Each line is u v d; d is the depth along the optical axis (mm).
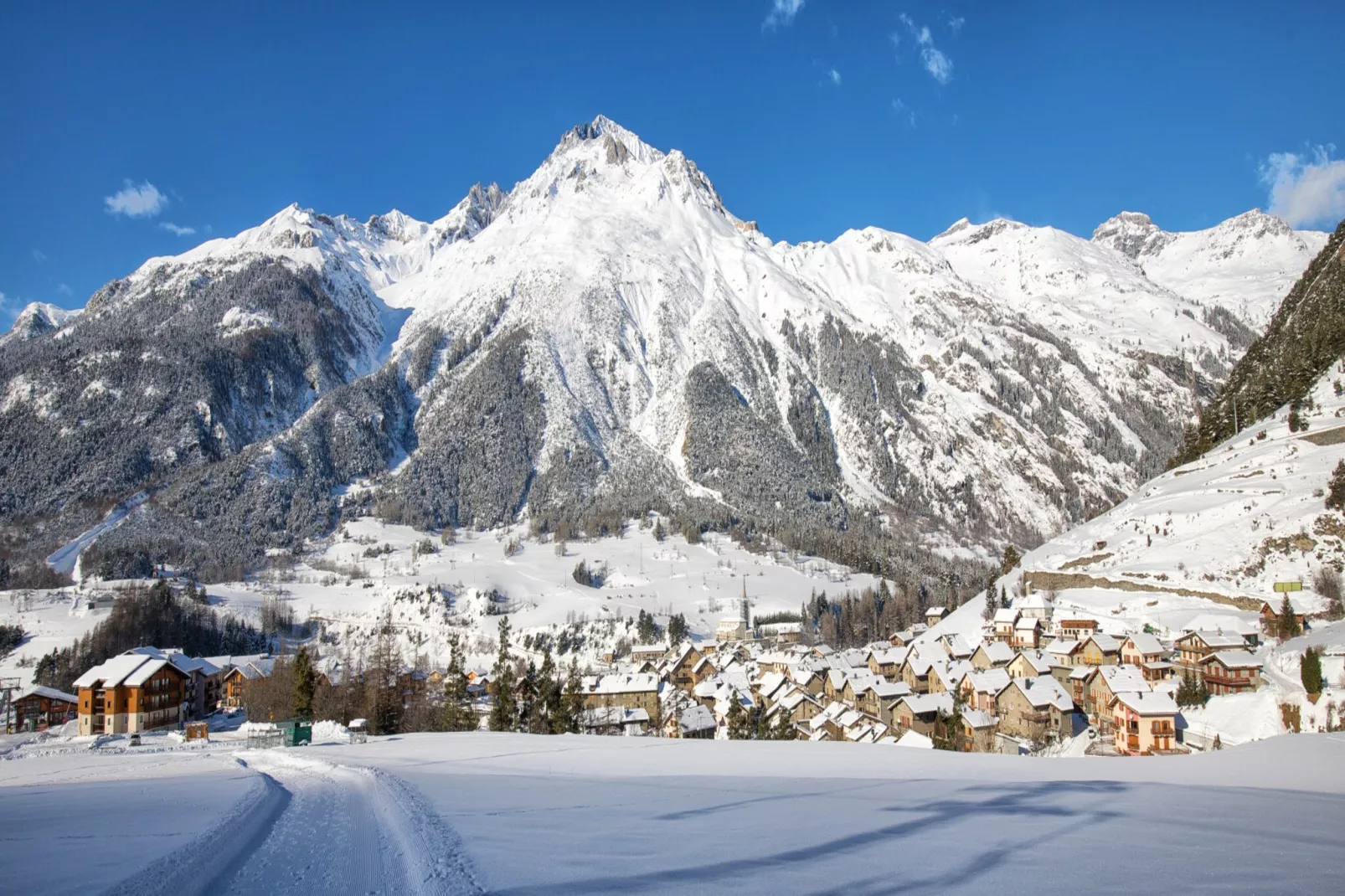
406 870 18297
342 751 62750
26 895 16562
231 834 24125
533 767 47562
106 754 72125
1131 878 16656
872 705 115375
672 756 53219
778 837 21672
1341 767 43125
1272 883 16172
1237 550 122562
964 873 17297
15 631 194125
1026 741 93812
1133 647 105625
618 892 15508
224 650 199500
